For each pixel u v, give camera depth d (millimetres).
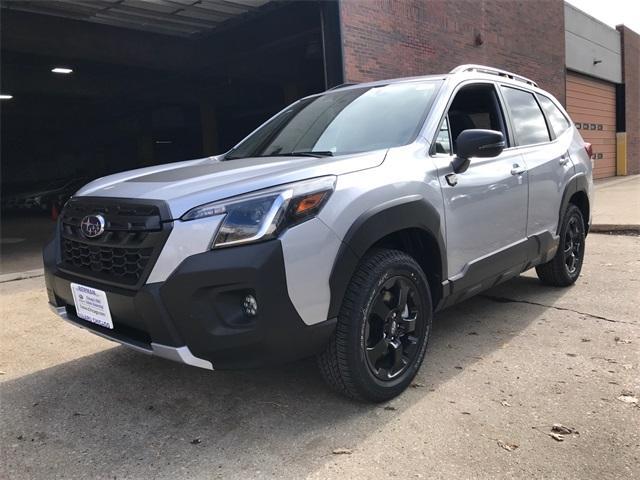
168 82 17906
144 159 25797
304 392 3242
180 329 2502
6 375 3691
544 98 5176
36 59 15062
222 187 2641
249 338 2498
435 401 3068
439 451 2580
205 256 2473
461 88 3867
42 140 25625
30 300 5641
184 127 25062
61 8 10250
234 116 24547
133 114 25344
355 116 3764
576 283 5504
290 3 10328
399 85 3965
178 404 3180
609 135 24891
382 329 2990
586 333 4070
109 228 2746
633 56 26172
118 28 12172
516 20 15281
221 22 11609
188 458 2621
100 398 3295
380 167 3029
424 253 3344
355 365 2826
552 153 4734
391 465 2484
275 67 15578
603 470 2406
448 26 12164
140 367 3738
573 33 20391
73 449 2744
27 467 2598
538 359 3617
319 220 2639
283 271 2502
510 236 4023
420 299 3191
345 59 9453
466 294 3674
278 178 2650
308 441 2713
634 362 3525
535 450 2568
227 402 3172
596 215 10445
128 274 2660
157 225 2551
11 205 18250
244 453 2639
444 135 3572
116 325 2816
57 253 3164
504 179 3918
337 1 9344
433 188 3250
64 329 4641
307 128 3906
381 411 2977
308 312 2604
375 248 3049
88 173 20594
